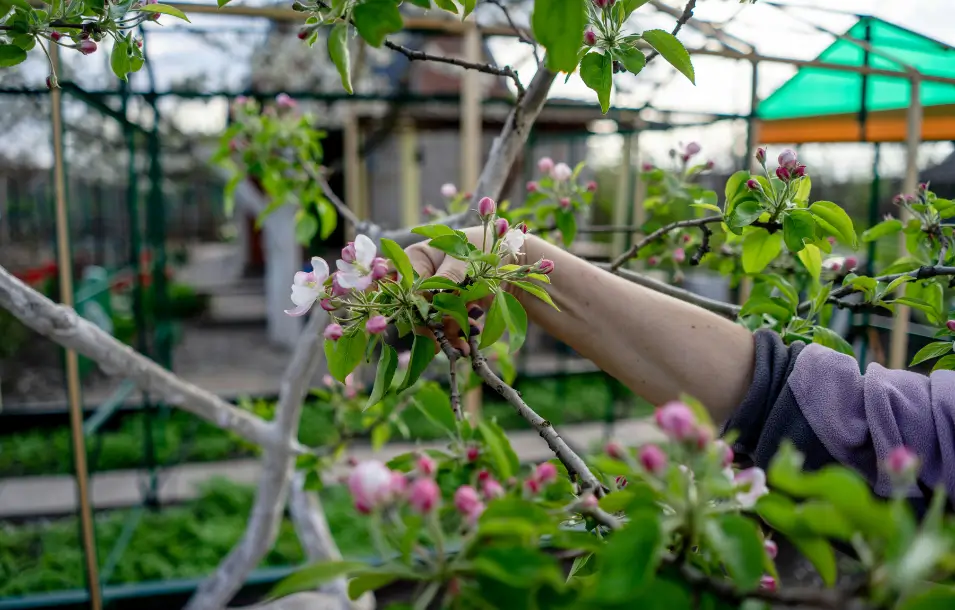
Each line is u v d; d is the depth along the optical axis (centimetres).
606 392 787
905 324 392
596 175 952
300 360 235
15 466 600
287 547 441
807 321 154
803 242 138
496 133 819
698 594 70
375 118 714
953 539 57
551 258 113
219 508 512
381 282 108
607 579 64
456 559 70
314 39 118
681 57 129
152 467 516
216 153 295
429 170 1109
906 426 97
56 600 371
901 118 405
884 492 95
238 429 242
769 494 71
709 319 109
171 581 396
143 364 218
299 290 114
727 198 147
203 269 1861
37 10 142
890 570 57
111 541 460
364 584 74
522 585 64
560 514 81
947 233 173
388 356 112
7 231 991
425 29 439
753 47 374
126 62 149
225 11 334
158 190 603
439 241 107
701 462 70
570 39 88
